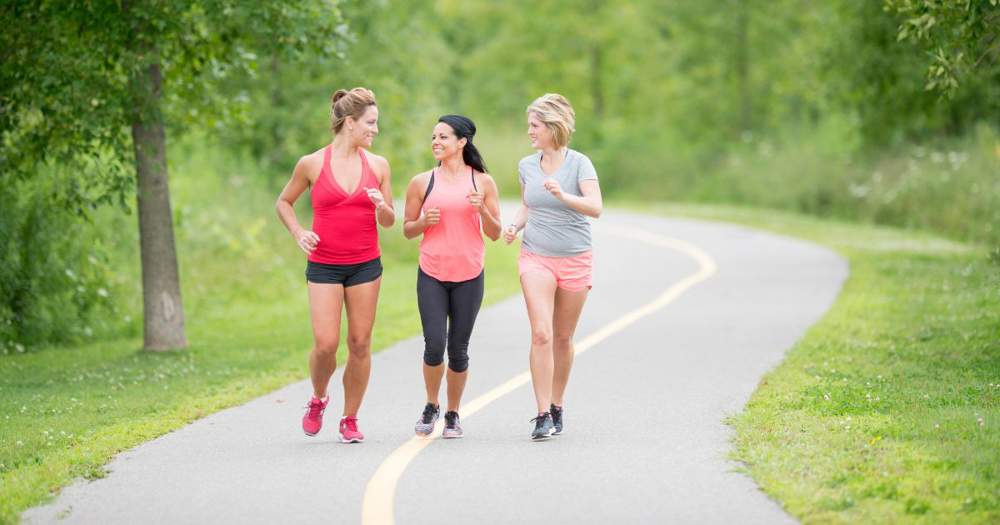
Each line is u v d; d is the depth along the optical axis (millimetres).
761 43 120000
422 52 75562
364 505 18594
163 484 20125
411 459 21562
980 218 71375
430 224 22516
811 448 20891
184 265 52938
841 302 43312
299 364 33781
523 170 23391
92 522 17984
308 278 22594
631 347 34906
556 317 23578
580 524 17375
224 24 36281
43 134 35219
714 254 65562
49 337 40469
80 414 26562
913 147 88625
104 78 34094
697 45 124000
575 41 146375
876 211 86125
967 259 55875
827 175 96938
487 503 18562
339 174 22094
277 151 69750
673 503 18266
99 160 37125
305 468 21047
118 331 43906
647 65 143750
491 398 27500
